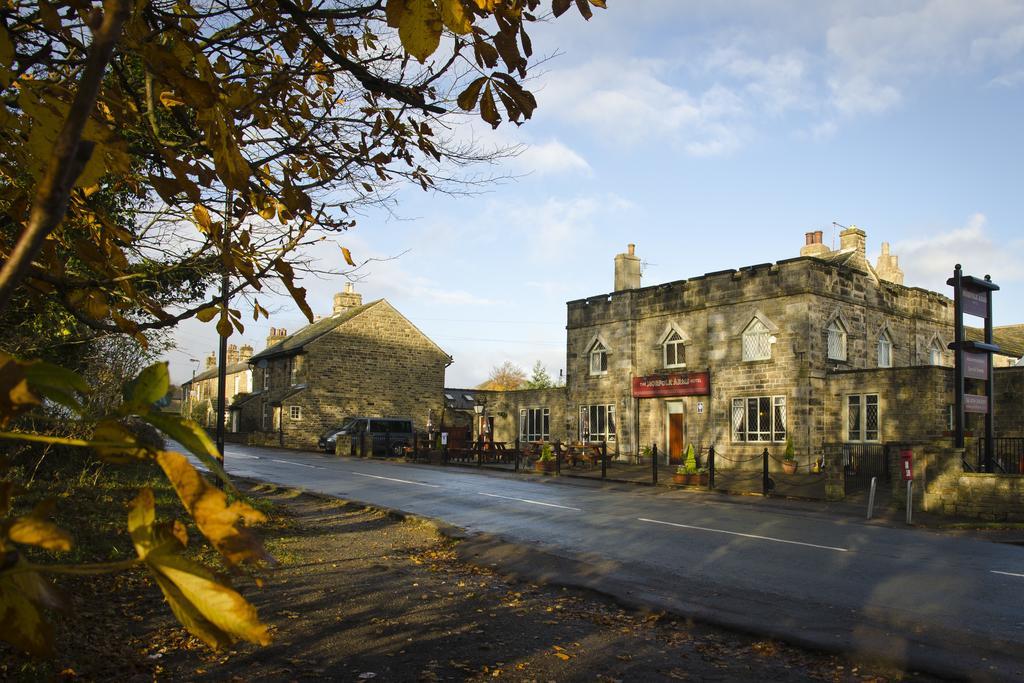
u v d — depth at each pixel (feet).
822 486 66.44
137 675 16.33
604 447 76.43
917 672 18.57
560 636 21.17
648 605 24.53
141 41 6.63
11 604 2.99
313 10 9.96
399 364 148.66
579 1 7.18
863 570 30.53
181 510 33.19
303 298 7.91
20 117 6.11
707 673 18.34
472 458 100.58
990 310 55.93
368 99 12.95
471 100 6.93
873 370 79.36
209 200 11.32
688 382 92.84
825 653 19.97
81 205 8.23
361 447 113.50
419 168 14.66
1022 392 77.87
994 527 42.93
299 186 11.59
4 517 3.09
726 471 83.41
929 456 50.78
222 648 2.86
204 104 6.20
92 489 37.11
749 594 26.37
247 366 181.78
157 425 3.10
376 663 18.20
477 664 18.45
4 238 7.43
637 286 108.27
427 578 28.22
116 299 10.05
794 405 82.02
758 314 86.22
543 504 51.80
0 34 5.07
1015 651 20.03
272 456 104.01
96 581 23.31
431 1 5.65
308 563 29.60
